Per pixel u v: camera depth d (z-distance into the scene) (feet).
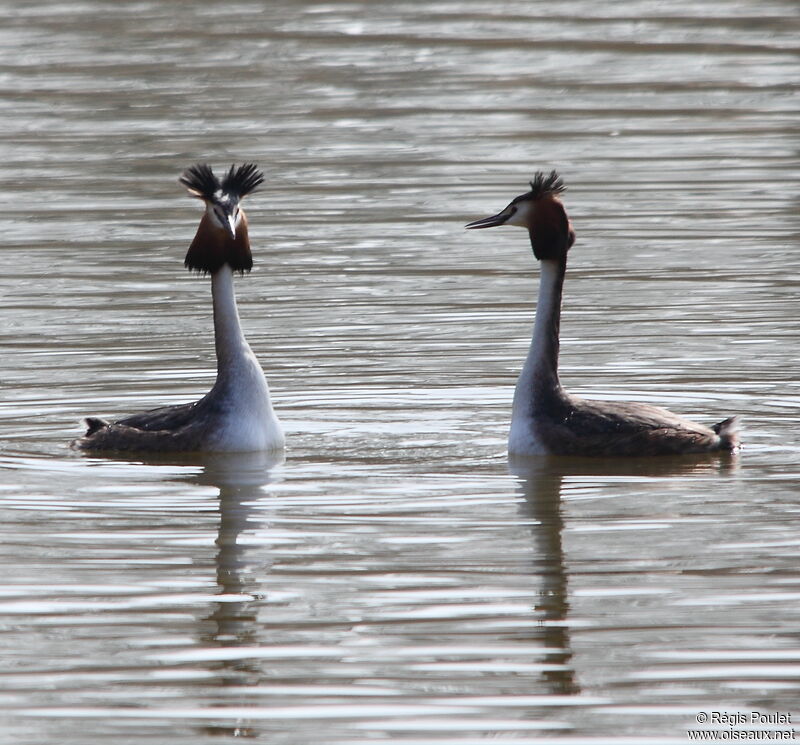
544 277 45.85
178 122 97.96
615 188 82.38
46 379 53.11
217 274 46.14
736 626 32.83
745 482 42.57
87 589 35.24
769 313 60.59
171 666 31.37
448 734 28.55
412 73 109.81
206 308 62.54
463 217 77.30
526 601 34.32
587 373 53.36
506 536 38.42
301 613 33.83
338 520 39.70
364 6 130.00
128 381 52.85
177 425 46.34
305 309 62.03
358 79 108.17
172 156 90.22
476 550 37.47
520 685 30.35
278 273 67.67
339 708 29.63
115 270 68.59
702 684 30.32
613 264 68.80
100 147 92.32
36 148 92.27
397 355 55.93
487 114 99.50
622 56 113.29
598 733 28.58
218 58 113.70
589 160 88.58
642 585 35.14
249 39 119.34
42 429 48.24
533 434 45.34
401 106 101.71
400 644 32.24
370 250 71.56
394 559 36.96
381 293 64.49
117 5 130.93
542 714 29.25
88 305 62.95
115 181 85.20
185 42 118.73
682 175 84.74
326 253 71.05
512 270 68.28
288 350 56.65
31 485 42.83
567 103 102.17
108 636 32.81
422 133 95.30
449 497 41.55
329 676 30.89
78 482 43.11
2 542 38.17
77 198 81.76
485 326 59.62
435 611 33.83
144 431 46.14
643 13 125.49
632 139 93.25
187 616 33.73
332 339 57.98
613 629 32.78
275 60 113.19
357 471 44.01
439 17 125.80
